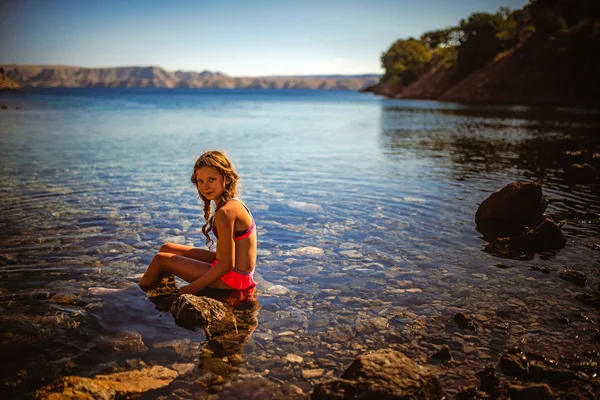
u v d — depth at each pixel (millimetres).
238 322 3785
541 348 3398
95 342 3416
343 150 16141
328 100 105250
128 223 6656
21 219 6773
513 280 4734
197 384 2896
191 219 6922
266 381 2943
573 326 3742
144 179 10148
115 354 3254
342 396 2582
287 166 12359
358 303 4172
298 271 4953
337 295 4348
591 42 57031
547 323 3797
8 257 5188
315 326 3729
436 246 5832
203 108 57125
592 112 40531
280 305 4121
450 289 4500
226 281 4414
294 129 26062
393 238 6141
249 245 4461
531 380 3006
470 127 26734
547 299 4266
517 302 4203
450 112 44594
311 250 5617
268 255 5445
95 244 5703
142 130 23781
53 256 5254
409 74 123562
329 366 3137
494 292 4430
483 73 78812
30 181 9703
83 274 4773
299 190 9172
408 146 17469
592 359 3227
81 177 10289
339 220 6969
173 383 2902
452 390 2871
